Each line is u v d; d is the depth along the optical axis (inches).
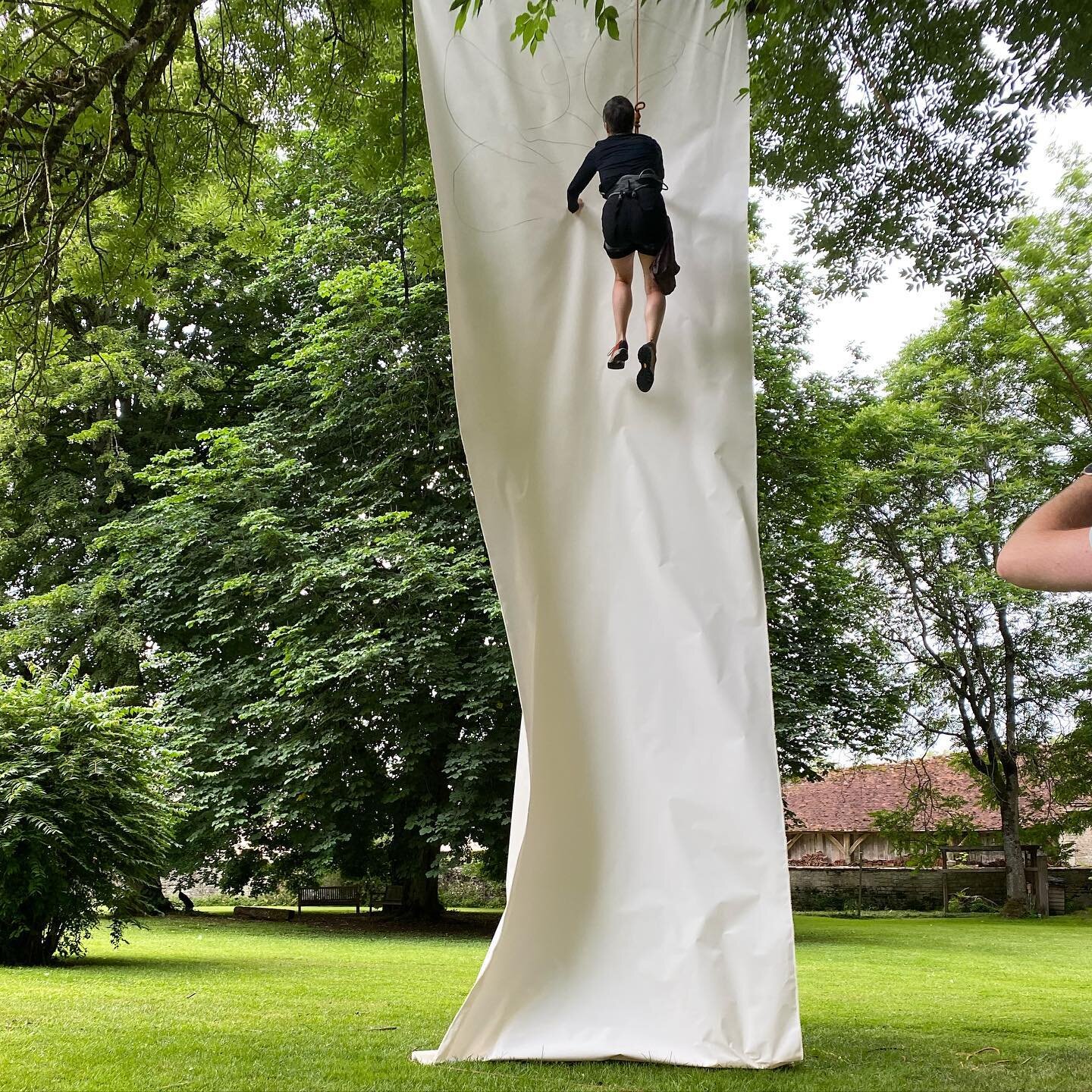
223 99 314.3
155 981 317.1
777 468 770.8
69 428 845.2
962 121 232.4
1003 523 1047.6
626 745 196.4
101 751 373.7
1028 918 1017.5
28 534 803.4
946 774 1387.8
